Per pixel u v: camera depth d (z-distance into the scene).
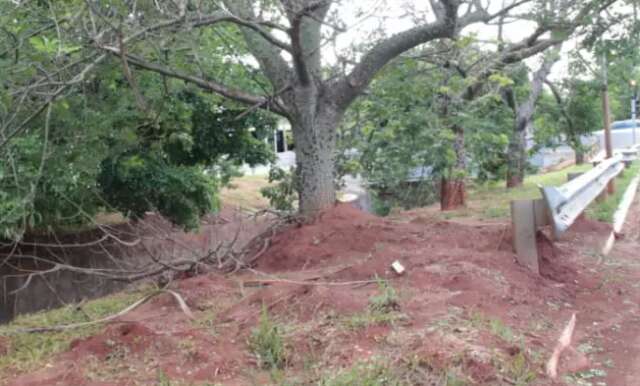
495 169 19.34
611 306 5.85
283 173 11.71
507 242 6.80
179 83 9.80
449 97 12.52
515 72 15.64
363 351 4.34
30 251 11.64
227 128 14.34
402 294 5.38
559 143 21.20
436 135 12.14
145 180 13.08
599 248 8.16
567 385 4.10
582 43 9.38
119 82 8.86
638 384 4.20
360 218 8.18
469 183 20.12
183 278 7.29
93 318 5.91
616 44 9.17
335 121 8.59
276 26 7.13
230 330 4.98
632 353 4.79
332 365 4.21
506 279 5.83
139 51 7.34
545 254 6.65
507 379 3.92
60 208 10.18
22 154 6.67
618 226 9.93
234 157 15.34
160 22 6.63
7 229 6.49
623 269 7.25
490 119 15.38
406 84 11.47
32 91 6.06
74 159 7.27
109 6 6.33
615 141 35.38
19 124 6.39
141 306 6.15
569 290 6.16
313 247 7.52
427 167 14.42
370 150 13.04
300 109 8.44
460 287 5.50
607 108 15.91
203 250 9.12
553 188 6.28
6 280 10.96
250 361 4.40
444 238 7.38
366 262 6.53
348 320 4.85
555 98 20.50
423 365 4.02
